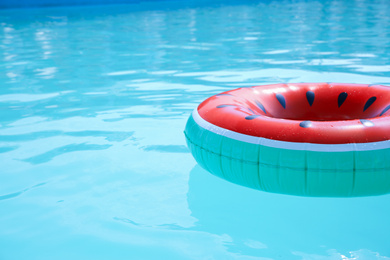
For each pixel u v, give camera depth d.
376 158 1.89
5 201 2.20
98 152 2.75
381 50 5.91
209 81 4.43
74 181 2.39
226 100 2.42
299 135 1.94
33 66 5.45
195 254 1.78
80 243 1.87
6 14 11.85
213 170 2.21
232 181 2.18
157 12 12.41
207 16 11.18
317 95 2.73
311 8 13.27
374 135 1.92
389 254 1.76
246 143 2.03
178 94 3.98
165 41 7.21
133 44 6.96
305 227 1.96
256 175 2.02
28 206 2.15
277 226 1.97
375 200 2.17
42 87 4.38
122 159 2.65
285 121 2.03
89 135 3.03
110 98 3.92
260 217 2.04
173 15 11.48
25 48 6.80
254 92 2.66
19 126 3.22
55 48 6.75
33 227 1.99
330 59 5.38
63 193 2.27
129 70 5.07
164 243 1.86
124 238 1.90
